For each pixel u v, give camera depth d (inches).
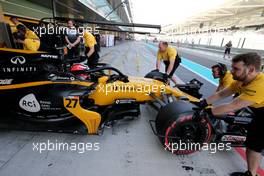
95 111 84.0
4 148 72.7
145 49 789.9
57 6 354.6
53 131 77.8
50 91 77.2
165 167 68.1
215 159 75.1
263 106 54.7
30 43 118.0
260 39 693.9
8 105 76.7
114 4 615.2
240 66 53.2
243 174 64.2
